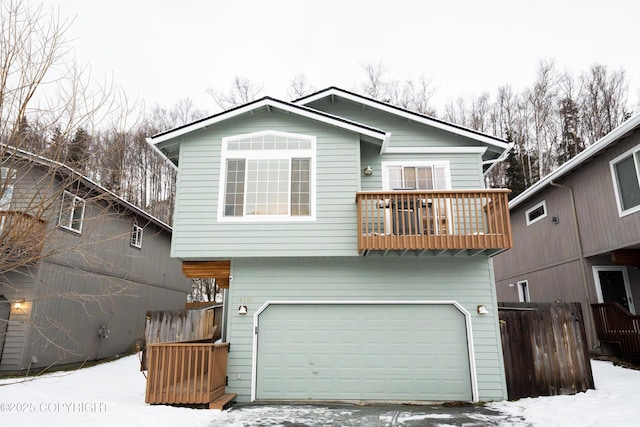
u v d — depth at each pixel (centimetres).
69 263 1143
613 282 1141
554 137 2719
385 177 935
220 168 880
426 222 823
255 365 815
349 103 1041
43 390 786
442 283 845
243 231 844
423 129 998
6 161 392
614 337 1041
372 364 816
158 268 1738
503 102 3109
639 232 959
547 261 1343
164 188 2586
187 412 658
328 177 870
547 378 795
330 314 842
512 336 814
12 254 385
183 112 3138
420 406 757
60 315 1119
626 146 1006
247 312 838
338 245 830
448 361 813
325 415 684
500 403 764
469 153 945
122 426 552
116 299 1407
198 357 740
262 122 908
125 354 1449
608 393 748
